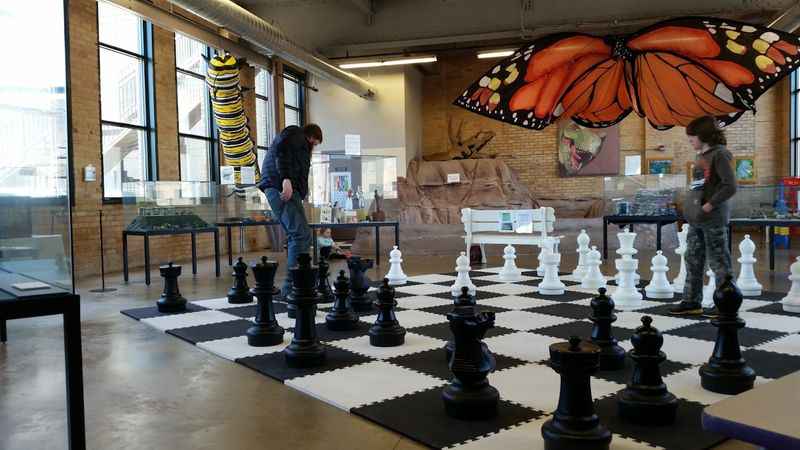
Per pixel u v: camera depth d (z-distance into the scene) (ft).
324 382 8.75
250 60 35.96
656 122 21.97
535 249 33.14
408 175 48.42
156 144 30.32
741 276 16.70
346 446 6.54
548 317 13.41
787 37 16.47
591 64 19.63
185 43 33.65
